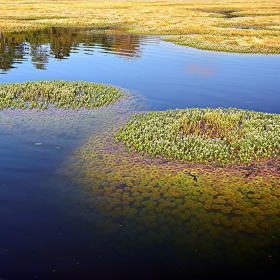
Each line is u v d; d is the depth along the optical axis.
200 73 27.02
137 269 7.49
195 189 10.73
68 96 19.91
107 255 7.87
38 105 18.56
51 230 8.62
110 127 15.84
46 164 12.05
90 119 16.88
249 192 10.63
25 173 11.36
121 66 29.05
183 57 33.19
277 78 25.77
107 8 87.69
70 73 26.45
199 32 50.12
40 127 15.54
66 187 10.64
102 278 7.21
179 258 7.85
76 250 7.98
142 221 9.13
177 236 8.59
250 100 20.72
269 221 9.23
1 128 15.19
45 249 7.95
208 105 19.77
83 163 12.24
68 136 14.64
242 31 49.53
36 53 34.00
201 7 97.50
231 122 16.17
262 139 13.85
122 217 9.27
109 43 41.03
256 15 77.44
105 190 10.56
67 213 9.35
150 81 24.64
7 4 93.25
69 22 57.75
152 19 63.97
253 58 33.25
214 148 13.18
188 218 9.30
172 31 50.97
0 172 11.34
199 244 8.32
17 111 17.56
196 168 12.09
